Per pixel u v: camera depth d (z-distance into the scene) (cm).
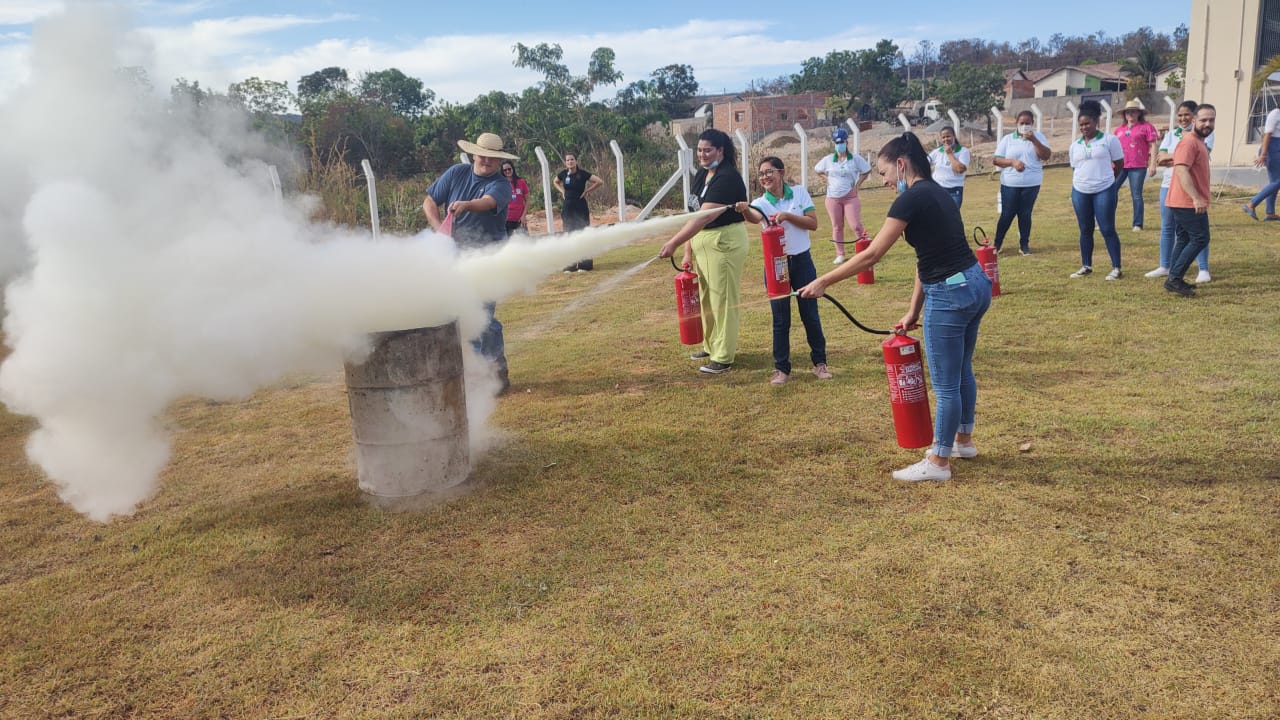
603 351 749
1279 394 503
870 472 444
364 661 301
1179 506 377
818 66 8425
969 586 325
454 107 2786
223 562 378
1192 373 556
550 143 2561
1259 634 284
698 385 622
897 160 412
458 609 332
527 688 281
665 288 1059
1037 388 555
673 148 2702
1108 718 251
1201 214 726
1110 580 323
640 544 378
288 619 330
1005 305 778
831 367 642
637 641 303
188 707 280
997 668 276
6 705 284
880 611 312
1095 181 825
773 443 493
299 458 516
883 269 1012
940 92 5478
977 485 417
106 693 289
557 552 375
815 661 285
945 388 415
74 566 382
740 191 608
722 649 295
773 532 383
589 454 492
